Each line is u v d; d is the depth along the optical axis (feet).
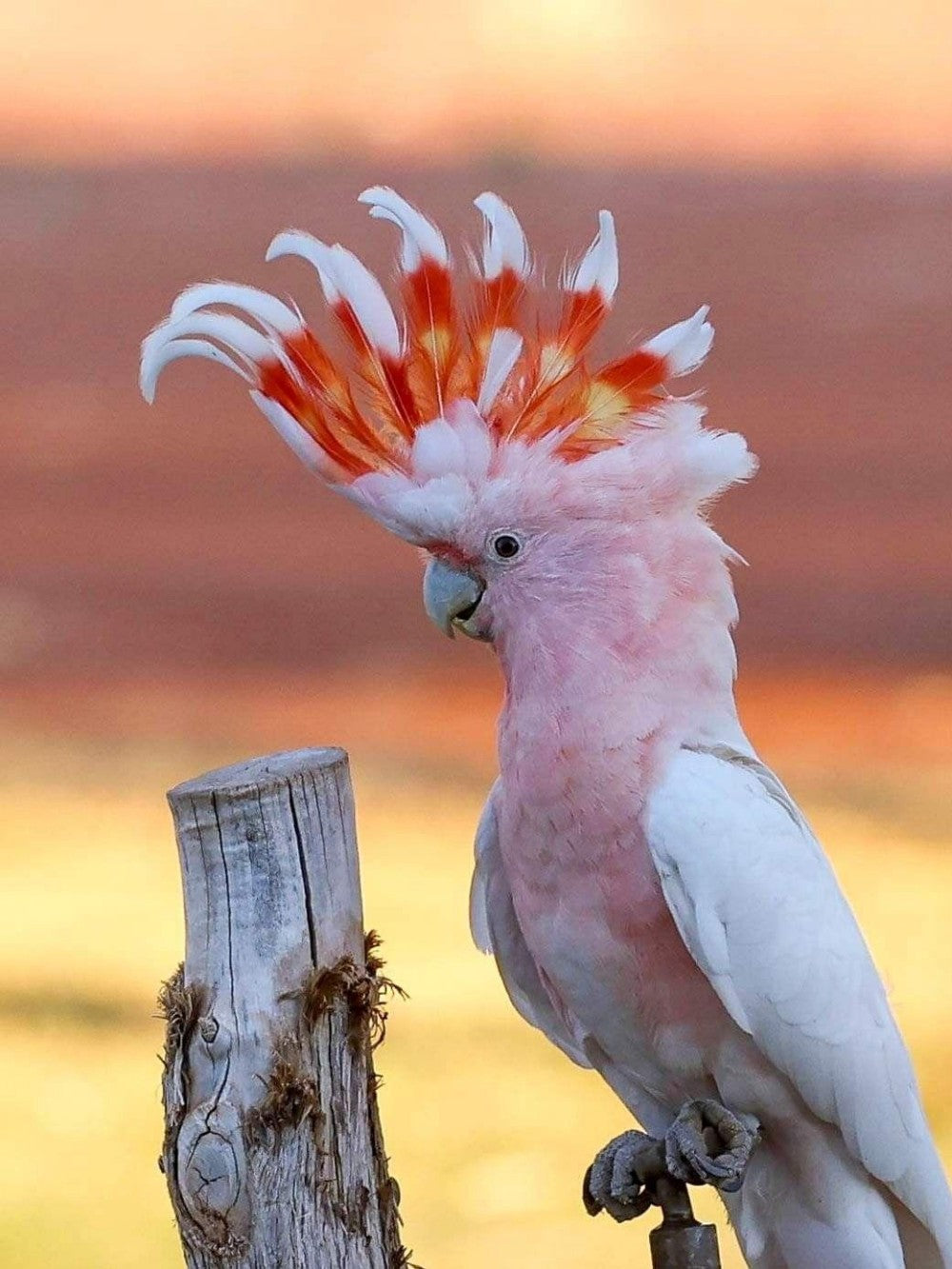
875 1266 24.98
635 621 24.86
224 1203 24.44
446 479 24.88
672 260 77.05
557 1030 25.14
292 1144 24.45
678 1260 24.70
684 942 24.81
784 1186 25.00
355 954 24.52
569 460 24.89
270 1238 24.45
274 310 24.90
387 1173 24.57
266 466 61.93
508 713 24.94
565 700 24.86
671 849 24.80
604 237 24.93
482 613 24.94
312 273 49.98
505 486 24.86
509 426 24.90
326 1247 24.47
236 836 24.47
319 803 24.50
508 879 25.02
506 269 24.91
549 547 24.88
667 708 24.86
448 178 87.81
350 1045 24.50
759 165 87.92
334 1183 24.48
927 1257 25.07
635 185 86.02
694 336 24.90
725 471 24.89
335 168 89.04
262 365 24.90
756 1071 24.90
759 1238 25.04
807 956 24.82
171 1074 24.48
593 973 24.93
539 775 24.88
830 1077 24.86
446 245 24.98
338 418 24.91
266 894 24.48
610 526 24.86
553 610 24.88
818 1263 25.00
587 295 24.93
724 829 24.81
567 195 85.10
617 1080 25.11
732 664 24.95
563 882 24.90
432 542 24.91
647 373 24.90
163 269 78.07
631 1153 24.89
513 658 24.91
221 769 24.54
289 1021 24.47
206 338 25.03
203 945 24.48
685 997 24.89
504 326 24.90
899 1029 25.04
